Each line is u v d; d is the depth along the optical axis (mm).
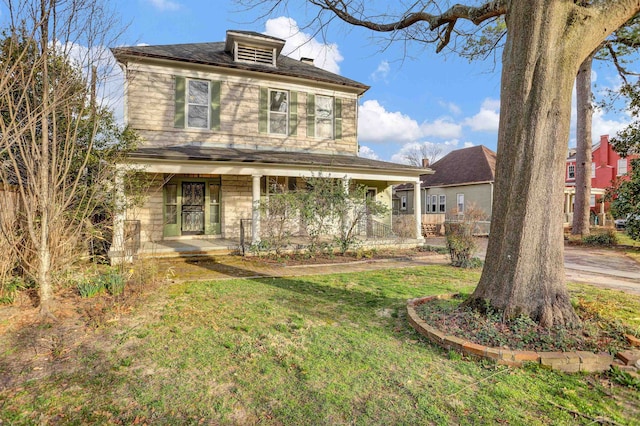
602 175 29422
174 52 11414
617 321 3789
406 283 6492
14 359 3248
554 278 3676
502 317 3676
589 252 11594
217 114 11500
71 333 3865
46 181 4641
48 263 4613
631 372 2896
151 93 10719
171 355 3316
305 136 12789
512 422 2301
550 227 3695
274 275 7312
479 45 7996
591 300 4988
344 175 11000
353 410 2447
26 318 4312
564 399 2574
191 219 11586
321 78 12727
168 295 5504
